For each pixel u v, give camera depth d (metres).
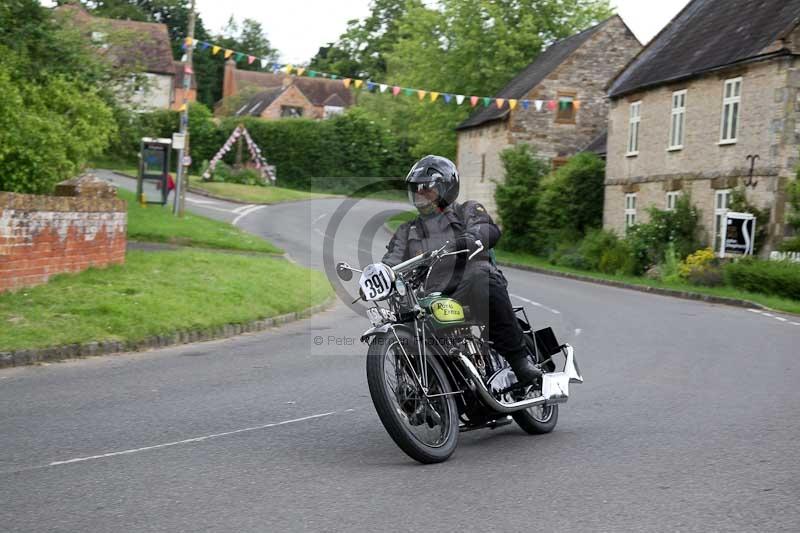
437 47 52.25
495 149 45.81
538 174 38.78
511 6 52.28
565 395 6.57
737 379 9.12
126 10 70.94
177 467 5.46
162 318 11.43
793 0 25.83
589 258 30.94
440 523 4.43
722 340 12.54
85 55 22.23
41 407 7.25
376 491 5.00
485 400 5.96
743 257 23.38
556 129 44.06
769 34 25.14
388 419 5.41
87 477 5.20
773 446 6.18
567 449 6.11
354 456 5.84
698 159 27.91
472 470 5.51
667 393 8.30
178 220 27.45
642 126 31.55
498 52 50.44
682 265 25.70
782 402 7.86
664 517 4.56
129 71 26.19
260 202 43.44
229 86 99.12
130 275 13.88
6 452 5.77
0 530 4.23
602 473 5.44
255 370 9.39
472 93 51.09
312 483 5.14
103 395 7.82
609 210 34.06
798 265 21.36
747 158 25.31
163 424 6.71
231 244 23.86
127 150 28.19
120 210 14.88
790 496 4.96
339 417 7.09
